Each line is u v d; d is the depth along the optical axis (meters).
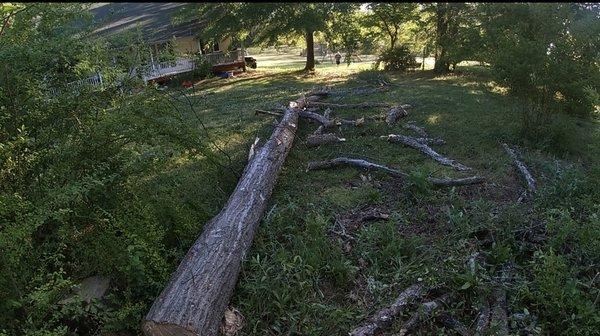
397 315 3.53
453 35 15.94
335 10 19.25
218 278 3.56
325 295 3.87
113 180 3.84
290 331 3.42
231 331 3.43
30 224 3.02
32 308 3.07
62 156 3.66
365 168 6.61
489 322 3.41
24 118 3.67
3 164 3.43
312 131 8.76
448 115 9.58
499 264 4.07
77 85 3.98
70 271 3.67
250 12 18.92
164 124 4.20
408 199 5.58
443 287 3.78
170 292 3.37
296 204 5.40
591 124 9.16
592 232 4.13
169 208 4.33
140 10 25.88
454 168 6.59
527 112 7.79
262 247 4.34
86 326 3.40
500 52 7.77
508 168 6.55
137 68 4.43
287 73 20.19
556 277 3.62
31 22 3.87
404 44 19.48
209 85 17.50
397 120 9.33
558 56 7.18
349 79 16.33
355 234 4.77
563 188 5.24
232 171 6.02
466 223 4.61
